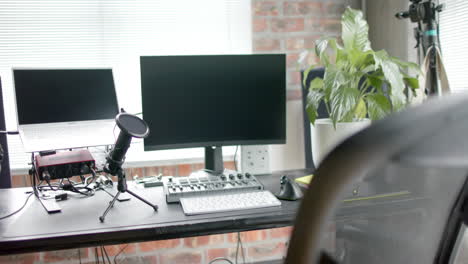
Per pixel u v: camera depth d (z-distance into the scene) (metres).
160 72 1.56
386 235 0.51
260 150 1.74
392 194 0.50
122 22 2.25
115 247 2.22
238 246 2.32
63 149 1.50
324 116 1.99
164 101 1.57
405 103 1.45
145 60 1.54
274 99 1.66
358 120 1.62
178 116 1.59
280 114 1.67
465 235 0.55
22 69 1.53
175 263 2.30
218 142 1.63
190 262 2.31
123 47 2.26
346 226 0.51
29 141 1.47
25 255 2.14
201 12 2.31
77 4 2.19
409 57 2.07
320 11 2.37
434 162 0.25
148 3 2.26
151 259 2.27
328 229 0.49
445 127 0.23
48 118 1.54
